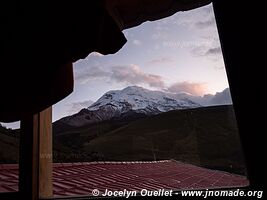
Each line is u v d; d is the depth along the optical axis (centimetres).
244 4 141
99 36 103
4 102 104
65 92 115
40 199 151
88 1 100
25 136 159
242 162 131
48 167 168
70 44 99
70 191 288
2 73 101
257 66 130
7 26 101
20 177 152
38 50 100
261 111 125
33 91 103
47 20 100
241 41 137
